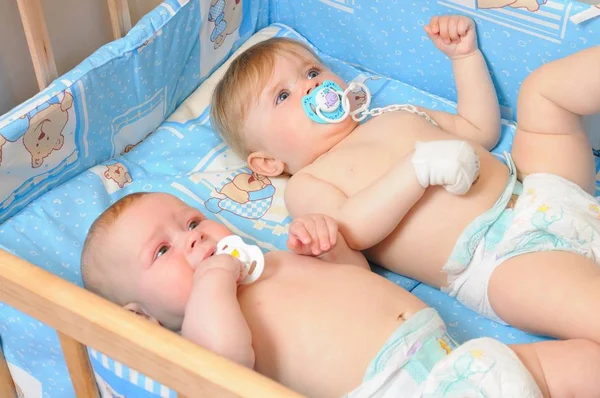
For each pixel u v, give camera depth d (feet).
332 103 4.35
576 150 4.16
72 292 2.86
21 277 2.94
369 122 4.47
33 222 4.30
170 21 4.84
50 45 4.53
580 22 4.44
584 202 3.87
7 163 4.12
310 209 4.16
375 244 4.10
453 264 3.87
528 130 4.21
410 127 4.32
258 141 4.61
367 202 3.88
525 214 3.82
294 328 3.43
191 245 3.67
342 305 3.45
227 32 5.50
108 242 3.76
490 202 3.93
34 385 3.98
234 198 4.67
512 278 3.68
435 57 5.19
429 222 3.93
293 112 4.42
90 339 2.89
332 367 3.33
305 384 3.39
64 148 4.45
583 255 3.65
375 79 5.38
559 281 3.55
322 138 4.42
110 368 3.31
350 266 3.69
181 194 4.66
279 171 4.68
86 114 4.49
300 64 4.53
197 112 5.30
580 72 3.99
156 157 4.95
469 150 3.75
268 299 3.55
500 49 4.82
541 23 4.58
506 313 3.76
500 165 4.15
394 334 3.31
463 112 4.67
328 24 5.58
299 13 5.70
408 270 4.12
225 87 4.68
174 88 5.19
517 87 4.93
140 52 4.69
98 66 4.46
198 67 5.37
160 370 2.71
